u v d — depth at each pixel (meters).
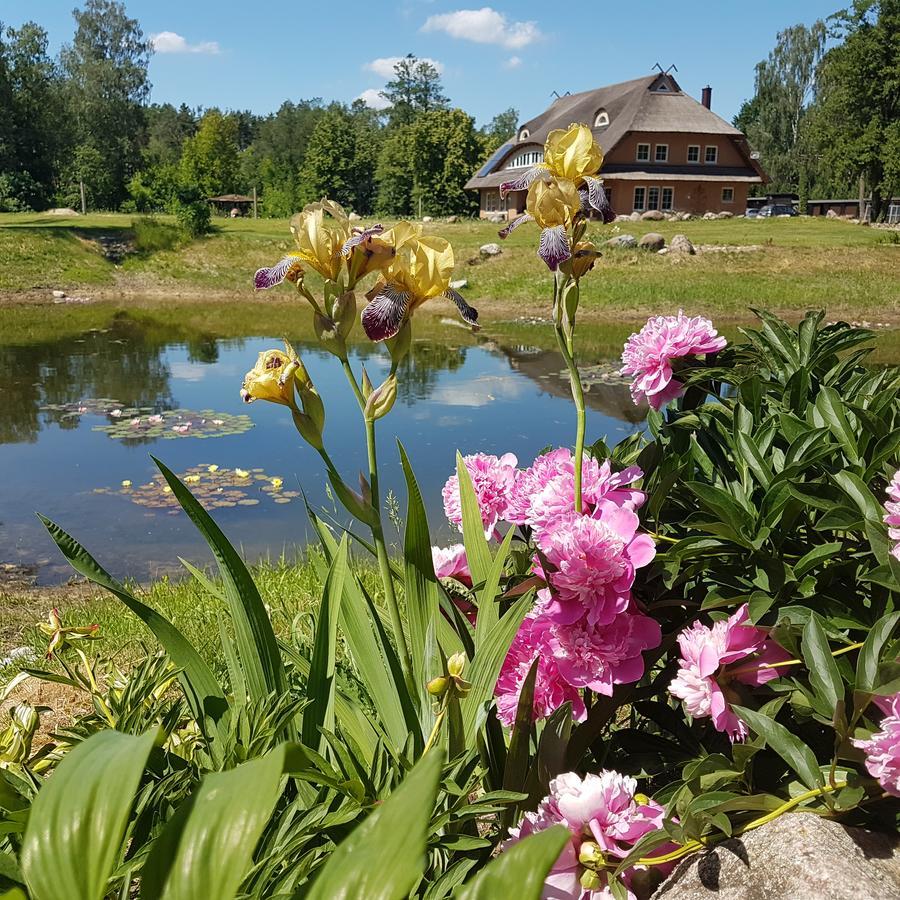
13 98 55.47
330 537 2.02
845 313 23.84
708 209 49.44
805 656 1.57
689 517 1.95
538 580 1.92
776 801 1.53
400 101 89.19
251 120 116.56
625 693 1.92
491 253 30.67
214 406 12.85
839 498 1.80
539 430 10.92
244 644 1.77
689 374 2.37
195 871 0.87
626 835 1.52
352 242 1.64
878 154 46.53
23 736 1.98
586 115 52.75
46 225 35.69
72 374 15.62
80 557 1.71
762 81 83.62
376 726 1.92
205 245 32.91
